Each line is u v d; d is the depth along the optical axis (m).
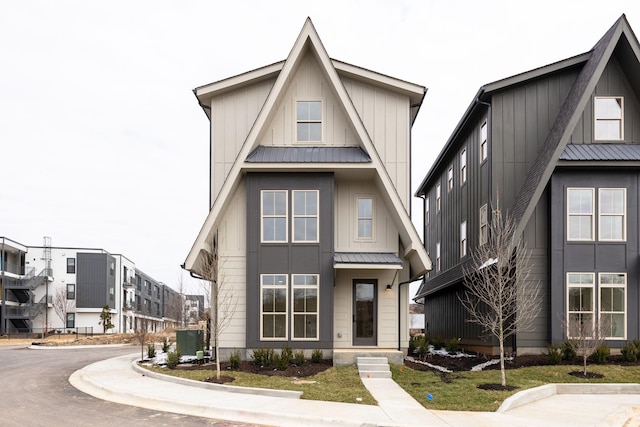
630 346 14.27
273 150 15.47
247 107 16.52
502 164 16.50
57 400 10.74
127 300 61.72
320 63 15.54
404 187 15.88
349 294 15.61
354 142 15.86
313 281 14.84
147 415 9.08
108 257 54.91
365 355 13.81
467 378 12.38
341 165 14.73
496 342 16.12
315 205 15.12
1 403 10.52
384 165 15.73
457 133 20.58
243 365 13.84
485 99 16.98
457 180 21.89
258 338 14.62
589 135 16.17
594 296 15.06
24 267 50.59
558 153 14.71
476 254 18.02
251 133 14.77
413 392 10.70
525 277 14.35
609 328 14.45
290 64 14.84
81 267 53.22
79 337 44.22
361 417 8.56
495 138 16.59
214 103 16.52
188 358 15.85
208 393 10.77
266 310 14.74
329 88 16.00
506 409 9.38
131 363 17.11
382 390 10.95
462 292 20.27
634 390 11.52
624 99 16.30
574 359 14.13
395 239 15.93
